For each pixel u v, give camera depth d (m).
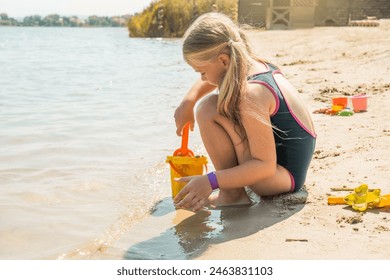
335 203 2.82
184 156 3.17
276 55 12.08
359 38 13.53
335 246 2.32
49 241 2.59
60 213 2.98
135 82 9.48
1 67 13.18
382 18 26.16
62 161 4.11
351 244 2.33
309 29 19.78
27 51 21.80
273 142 2.75
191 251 2.38
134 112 6.22
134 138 4.86
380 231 2.46
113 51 20.12
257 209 2.86
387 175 3.19
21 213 2.98
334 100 5.39
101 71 11.84
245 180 2.73
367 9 26.36
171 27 29.27
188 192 2.68
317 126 4.68
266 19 22.77
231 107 2.72
